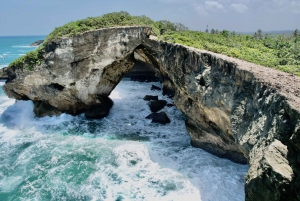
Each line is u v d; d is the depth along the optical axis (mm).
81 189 15398
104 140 22125
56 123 26078
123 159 18719
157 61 23562
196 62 17438
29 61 24281
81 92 25984
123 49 23375
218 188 15164
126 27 22672
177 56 19281
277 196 8609
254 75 12531
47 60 24031
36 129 24594
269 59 19688
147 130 24297
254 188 9750
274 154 9117
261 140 10859
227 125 15773
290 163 8344
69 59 23891
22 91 25859
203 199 14219
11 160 18891
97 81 25938
